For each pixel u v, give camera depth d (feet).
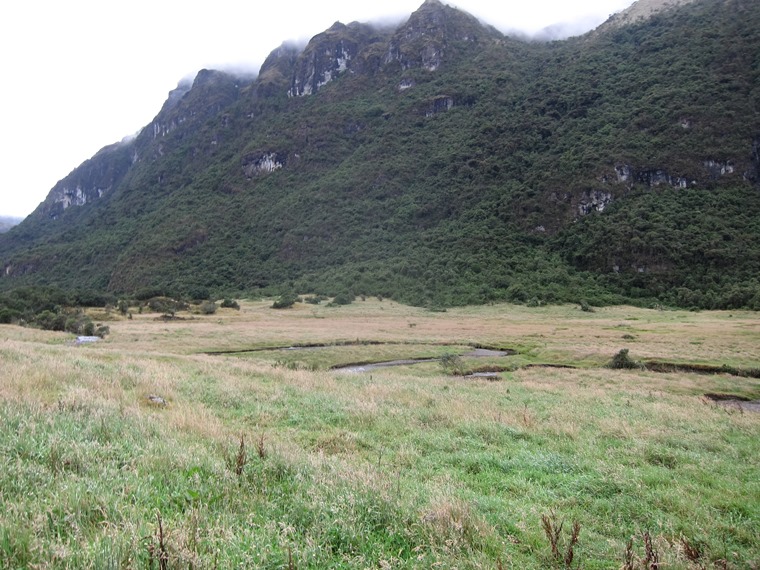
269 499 20.49
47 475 19.07
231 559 14.14
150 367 65.00
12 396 31.68
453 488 25.39
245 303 399.24
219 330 207.82
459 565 15.69
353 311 337.72
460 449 36.45
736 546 20.21
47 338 150.20
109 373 54.60
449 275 439.22
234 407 46.88
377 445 35.94
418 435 39.86
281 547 15.46
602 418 53.11
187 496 18.85
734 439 45.55
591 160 565.94
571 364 142.61
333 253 570.05
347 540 17.02
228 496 19.57
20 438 22.71
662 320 285.23
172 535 14.34
